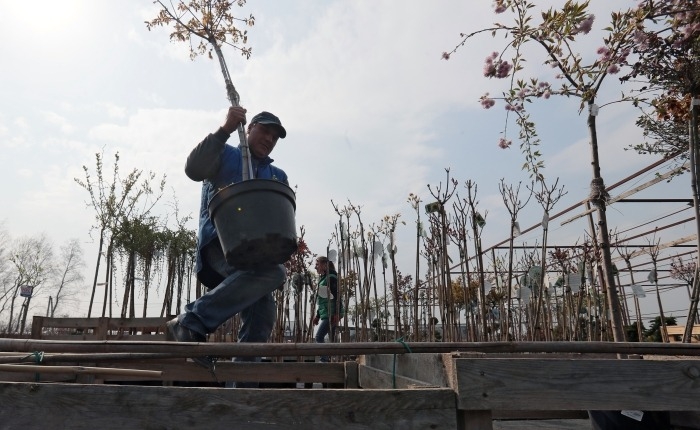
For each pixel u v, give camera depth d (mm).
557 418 3186
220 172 2686
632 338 9750
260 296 2453
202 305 2363
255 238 2186
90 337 6684
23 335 9781
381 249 6551
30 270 25094
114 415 1439
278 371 3605
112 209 10750
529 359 1496
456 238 6621
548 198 5301
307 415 1438
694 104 3045
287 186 2350
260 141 2818
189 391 1456
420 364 2227
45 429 1432
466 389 1457
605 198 3016
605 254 2971
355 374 3693
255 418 1437
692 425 1985
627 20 2846
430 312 7211
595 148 3074
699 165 3229
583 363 1503
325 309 7418
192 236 11984
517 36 3062
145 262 11680
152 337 6586
